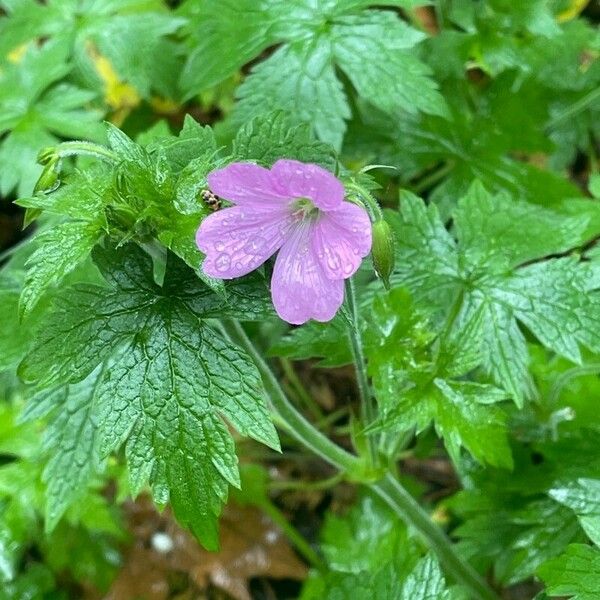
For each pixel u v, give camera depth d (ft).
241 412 0.68
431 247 0.88
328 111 0.99
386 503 1.13
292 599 1.22
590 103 1.23
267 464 1.29
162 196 0.66
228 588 1.21
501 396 0.78
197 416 0.68
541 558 0.88
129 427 0.68
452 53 1.16
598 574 0.72
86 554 1.19
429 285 0.87
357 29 1.00
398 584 0.87
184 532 1.24
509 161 1.14
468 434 0.79
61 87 1.21
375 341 0.81
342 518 1.15
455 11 1.16
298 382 1.21
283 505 1.28
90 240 0.65
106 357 0.69
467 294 0.86
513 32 1.15
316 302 0.64
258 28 1.02
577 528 0.88
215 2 1.05
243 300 0.69
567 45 1.20
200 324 0.69
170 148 0.72
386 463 0.89
